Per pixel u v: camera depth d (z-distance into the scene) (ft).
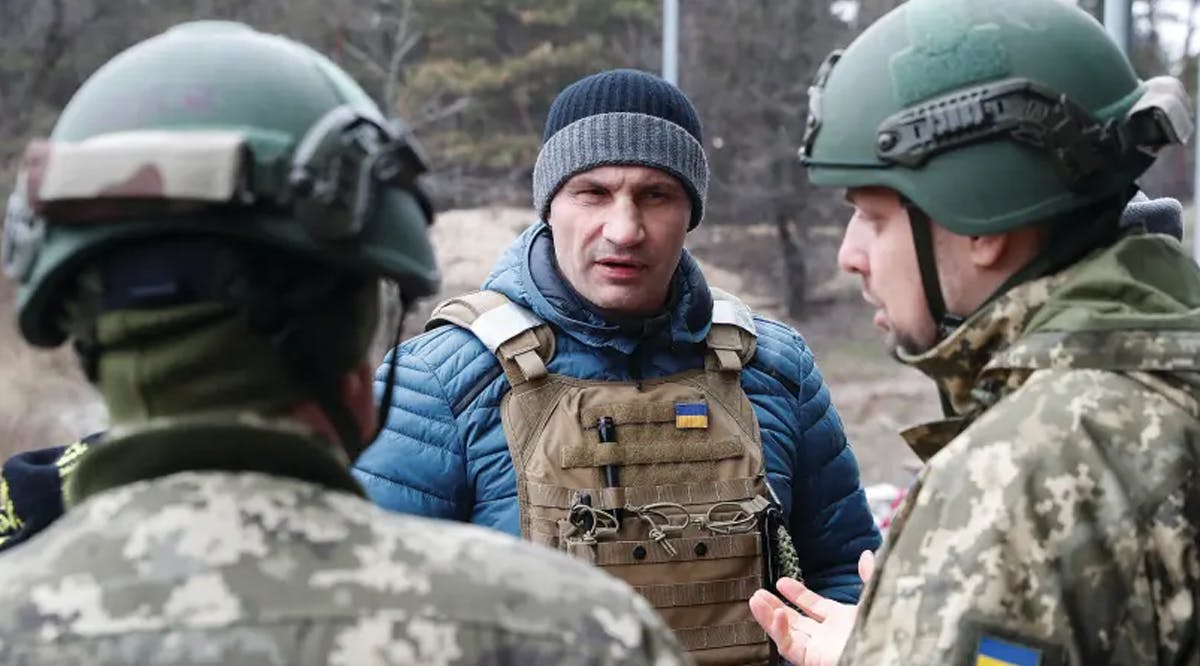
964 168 4.96
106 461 3.47
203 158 3.33
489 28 62.64
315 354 3.56
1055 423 4.58
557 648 3.40
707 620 7.29
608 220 7.44
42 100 58.18
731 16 65.82
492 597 3.43
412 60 62.95
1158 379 4.70
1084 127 4.94
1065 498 4.47
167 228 3.38
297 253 3.51
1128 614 4.43
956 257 5.09
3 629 3.27
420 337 7.78
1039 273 5.03
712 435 7.53
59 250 3.44
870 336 60.03
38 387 44.21
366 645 3.29
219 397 3.45
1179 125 5.01
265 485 3.46
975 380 5.14
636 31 64.80
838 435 8.21
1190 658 4.50
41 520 6.84
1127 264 4.98
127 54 3.70
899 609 4.55
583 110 7.64
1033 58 4.97
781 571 7.47
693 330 7.72
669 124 7.61
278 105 3.56
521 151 60.44
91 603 3.29
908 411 51.98
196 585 3.30
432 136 60.03
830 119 5.24
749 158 65.62
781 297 63.31
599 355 7.59
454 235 58.03
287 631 3.27
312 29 61.11
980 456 4.59
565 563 3.66
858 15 66.18
